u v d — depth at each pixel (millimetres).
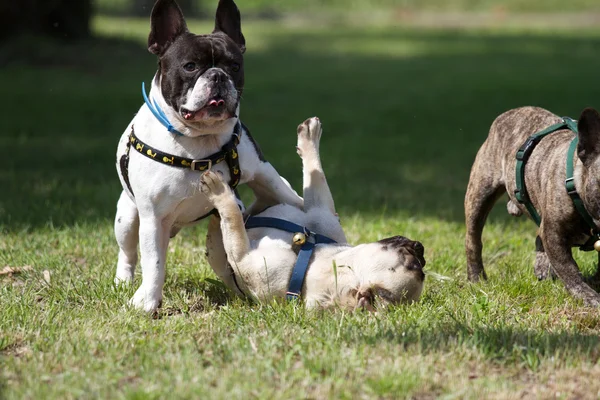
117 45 23766
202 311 5520
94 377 4109
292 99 18328
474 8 45250
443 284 5965
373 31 35438
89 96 17609
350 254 5117
